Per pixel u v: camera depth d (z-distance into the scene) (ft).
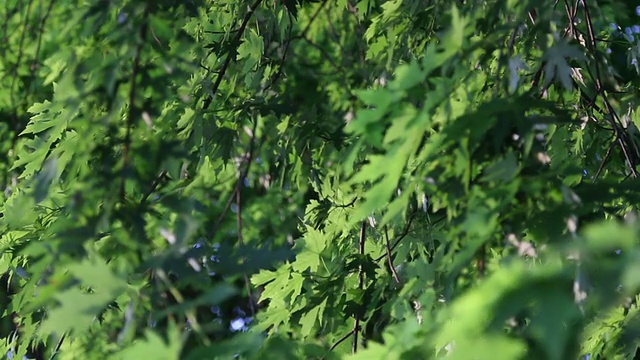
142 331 6.89
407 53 13.02
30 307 7.19
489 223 5.82
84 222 6.84
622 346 8.81
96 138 8.67
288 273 11.61
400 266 11.81
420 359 5.80
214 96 12.59
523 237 6.19
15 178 14.98
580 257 4.77
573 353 5.08
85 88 7.55
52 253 6.82
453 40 6.07
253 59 13.21
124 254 6.81
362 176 6.08
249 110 12.53
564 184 6.46
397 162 6.01
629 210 8.96
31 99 17.37
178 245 6.24
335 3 15.85
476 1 9.06
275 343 6.42
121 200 7.06
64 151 9.67
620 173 11.24
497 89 7.54
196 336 6.18
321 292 11.47
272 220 17.39
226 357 5.73
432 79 6.12
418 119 5.87
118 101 7.52
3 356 13.09
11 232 12.50
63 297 5.66
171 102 12.32
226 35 13.25
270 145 13.42
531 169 6.43
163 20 7.90
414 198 11.19
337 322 11.61
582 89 10.59
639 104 11.00
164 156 7.23
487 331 4.70
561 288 4.56
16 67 15.75
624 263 4.66
